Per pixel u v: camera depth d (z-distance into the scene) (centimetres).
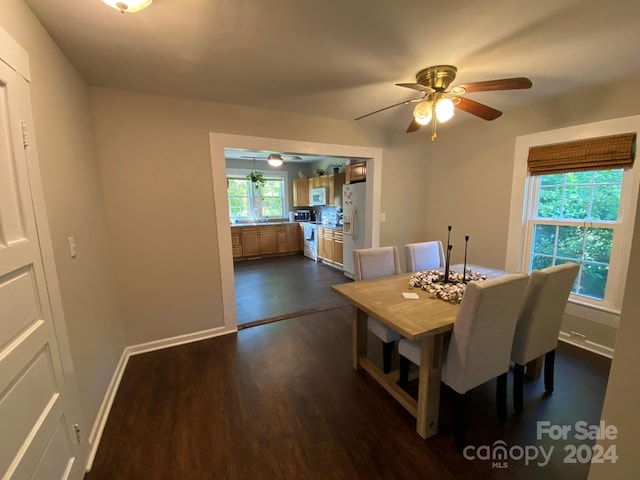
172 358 243
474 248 340
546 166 265
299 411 180
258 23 142
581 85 226
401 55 176
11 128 102
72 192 160
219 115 259
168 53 170
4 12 105
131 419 175
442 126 348
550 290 167
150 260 248
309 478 137
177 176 250
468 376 148
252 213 719
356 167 464
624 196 225
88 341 163
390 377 204
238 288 440
